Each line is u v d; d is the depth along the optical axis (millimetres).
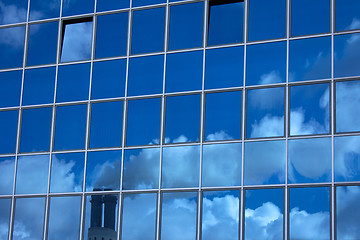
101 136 31562
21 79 33562
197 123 30234
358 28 28938
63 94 32656
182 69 31031
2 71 33969
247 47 30297
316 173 28109
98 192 31016
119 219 30406
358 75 28516
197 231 29172
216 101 30188
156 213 29938
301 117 28859
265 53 29984
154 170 30391
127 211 30391
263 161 28922
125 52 32125
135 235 30047
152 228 29859
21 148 32719
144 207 30172
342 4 29406
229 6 31109
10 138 33000
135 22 32344
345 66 28766
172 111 30719
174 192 29875
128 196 30516
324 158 28141
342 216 27391
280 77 29516
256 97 29656
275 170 28672
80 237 30844
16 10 34594
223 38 30766
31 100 33125
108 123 31594
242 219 28656
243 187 28938
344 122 28250
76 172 31578
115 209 30578
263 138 29141
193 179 29734
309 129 28625
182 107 30625
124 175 30781
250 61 30109
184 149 30156
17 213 32062
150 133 30844
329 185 27828
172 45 31453
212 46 30828
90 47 32812
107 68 32250
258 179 28812
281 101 29281
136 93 31469
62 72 32969
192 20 31422
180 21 31609
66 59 33125
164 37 31656
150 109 31078
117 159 31047
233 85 30094
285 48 29750
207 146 29859
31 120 32906
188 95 30656
